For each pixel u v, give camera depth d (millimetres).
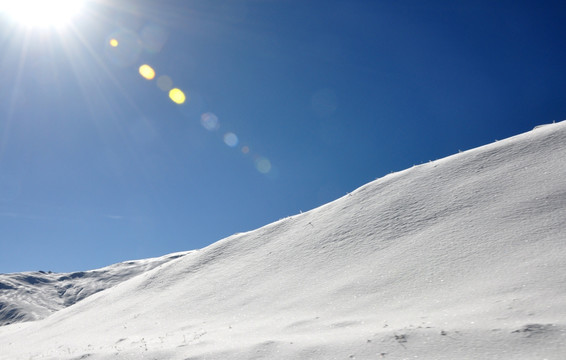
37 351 21078
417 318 10836
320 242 24016
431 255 15961
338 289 16344
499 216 16688
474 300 10969
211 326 17172
